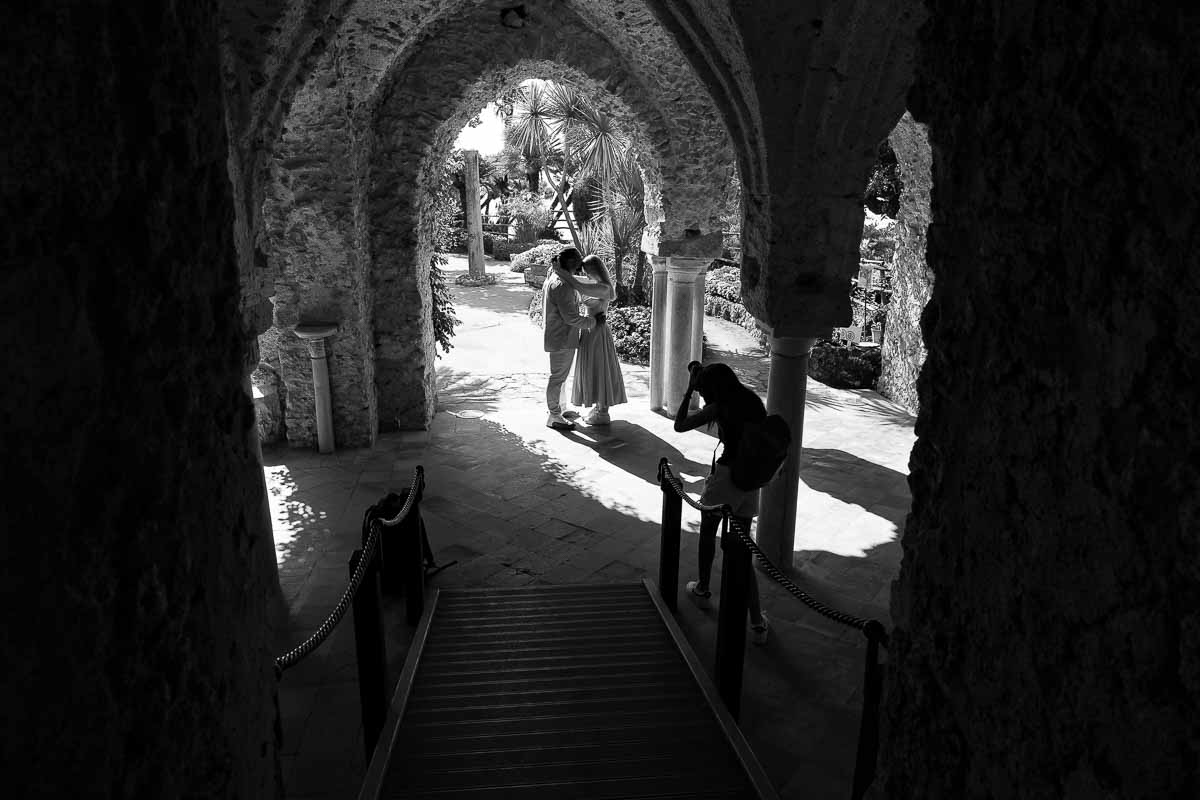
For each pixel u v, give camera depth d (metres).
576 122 15.16
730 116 5.64
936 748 1.92
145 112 1.23
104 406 1.15
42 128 1.01
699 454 9.34
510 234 29.92
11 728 1.01
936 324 1.88
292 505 7.84
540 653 5.21
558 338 9.78
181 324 1.36
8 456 0.99
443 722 4.38
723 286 17.08
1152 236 1.22
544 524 7.56
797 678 5.15
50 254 1.04
